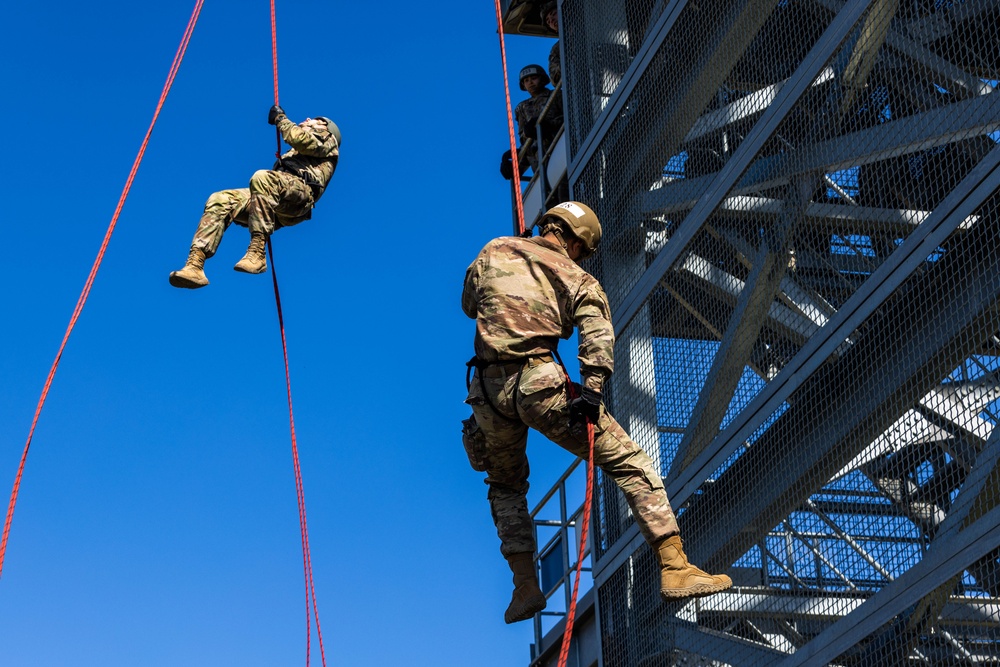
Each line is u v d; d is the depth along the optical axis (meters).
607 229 12.31
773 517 9.24
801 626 8.80
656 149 11.54
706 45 10.76
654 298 11.21
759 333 9.79
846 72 9.09
